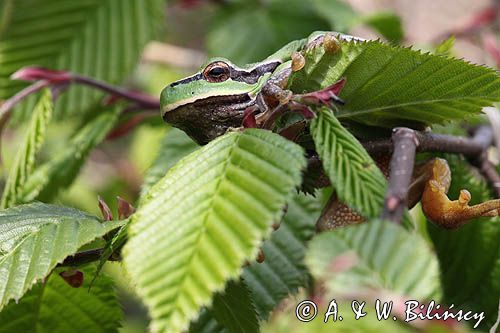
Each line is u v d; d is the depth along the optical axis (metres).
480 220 0.35
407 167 0.29
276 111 0.30
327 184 0.32
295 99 0.30
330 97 0.30
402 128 0.30
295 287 0.36
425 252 0.29
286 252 0.36
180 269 0.28
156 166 0.38
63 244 0.30
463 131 0.38
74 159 0.40
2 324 0.33
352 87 0.31
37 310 0.33
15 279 0.30
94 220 0.31
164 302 0.28
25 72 0.39
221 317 0.32
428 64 0.31
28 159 0.38
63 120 0.42
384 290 0.30
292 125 0.31
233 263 0.28
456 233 0.35
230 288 0.31
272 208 0.28
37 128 0.38
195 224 0.28
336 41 0.31
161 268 0.28
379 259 0.29
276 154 0.29
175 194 0.29
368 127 0.32
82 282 0.32
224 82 0.32
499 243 0.35
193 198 0.29
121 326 0.33
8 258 0.30
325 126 0.30
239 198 0.28
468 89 0.31
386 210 0.29
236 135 0.29
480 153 0.35
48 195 0.40
